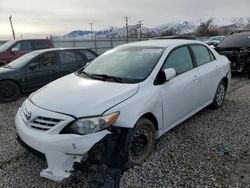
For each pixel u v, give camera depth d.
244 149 4.07
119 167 3.24
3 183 3.32
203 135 4.59
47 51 8.15
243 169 3.53
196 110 5.03
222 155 3.89
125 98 3.44
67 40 34.53
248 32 10.76
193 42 5.20
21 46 12.02
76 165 3.05
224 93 6.16
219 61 5.82
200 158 3.81
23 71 7.59
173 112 4.25
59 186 3.23
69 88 3.79
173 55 4.47
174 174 3.42
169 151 4.02
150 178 3.34
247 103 6.41
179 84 4.31
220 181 3.27
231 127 4.92
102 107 3.20
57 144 3.02
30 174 3.51
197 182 3.25
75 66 8.57
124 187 3.17
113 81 3.93
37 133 3.18
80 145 2.97
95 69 4.53
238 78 9.98
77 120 3.09
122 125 3.27
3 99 7.39
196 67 4.96
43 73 7.93
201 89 5.00
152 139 3.82
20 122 3.50
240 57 9.58
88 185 3.22
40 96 3.71
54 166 3.08
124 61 4.43
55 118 3.15
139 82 3.80
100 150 3.12
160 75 4.02
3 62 11.43
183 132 4.71
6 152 4.12
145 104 3.59
